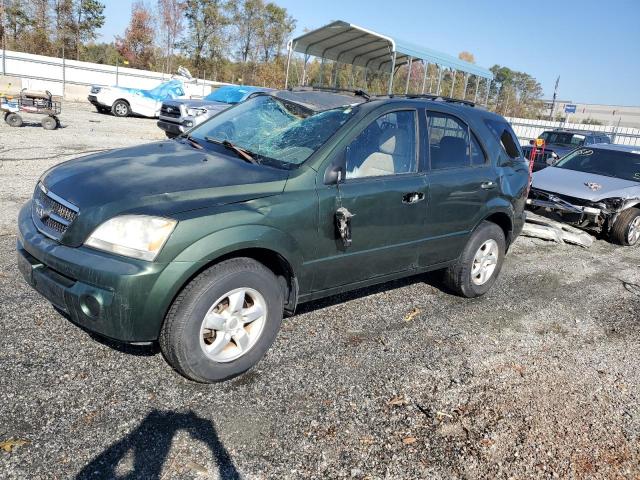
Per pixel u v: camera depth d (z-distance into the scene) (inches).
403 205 160.4
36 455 97.8
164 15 1681.8
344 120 153.0
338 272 150.0
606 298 230.5
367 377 139.5
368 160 154.1
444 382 141.6
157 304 112.3
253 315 130.4
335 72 613.0
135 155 150.6
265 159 147.7
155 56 1743.4
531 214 351.3
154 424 110.5
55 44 1619.1
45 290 119.9
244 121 173.5
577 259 292.8
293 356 145.9
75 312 114.3
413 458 110.0
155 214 113.8
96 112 861.2
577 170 378.3
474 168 190.2
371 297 197.0
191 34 1736.0
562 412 134.1
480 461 111.6
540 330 186.2
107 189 122.6
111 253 112.7
